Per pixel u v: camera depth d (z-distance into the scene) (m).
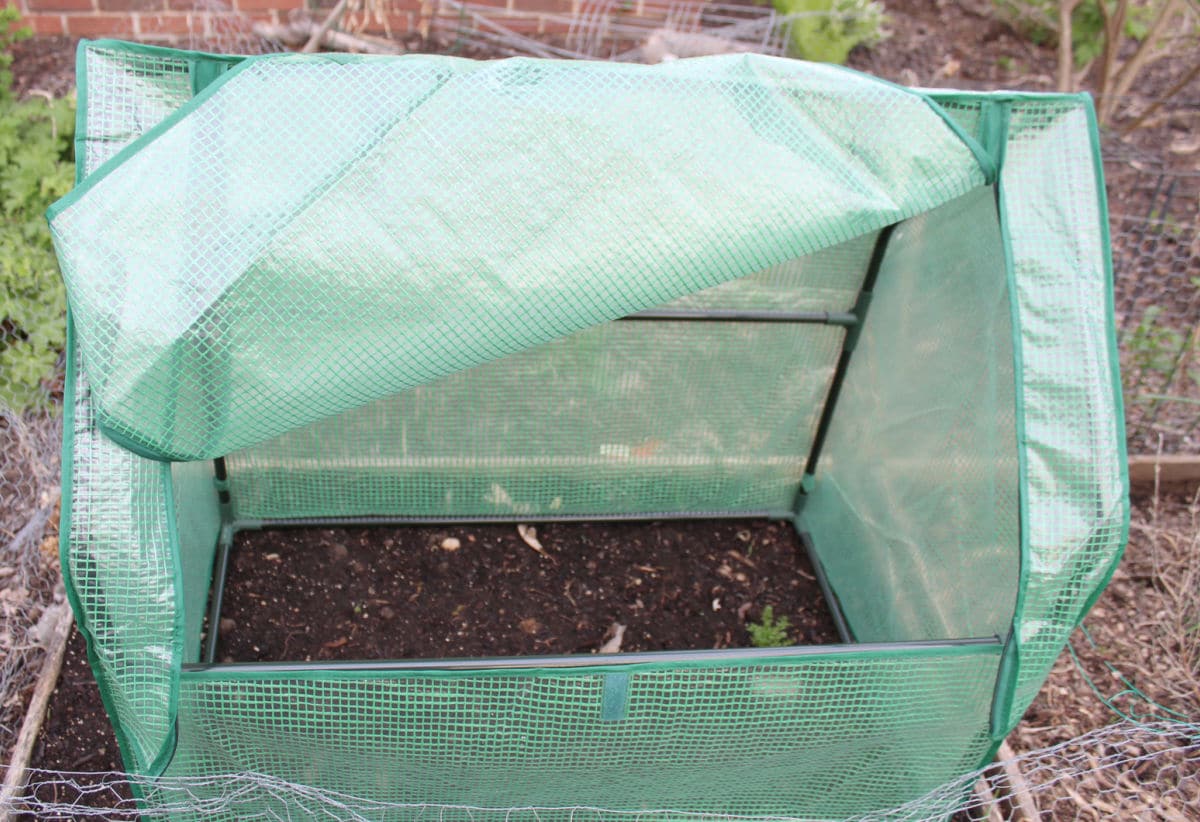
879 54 5.49
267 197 1.60
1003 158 1.96
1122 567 3.28
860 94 1.81
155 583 1.79
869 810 2.44
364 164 1.62
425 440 3.10
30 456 3.12
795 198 1.76
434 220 1.64
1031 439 2.01
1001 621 2.20
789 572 3.32
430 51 5.03
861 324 2.95
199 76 1.81
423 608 3.03
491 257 1.66
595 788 2.26
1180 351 3.68
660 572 3.25
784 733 2.15
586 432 3.17
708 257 1.74
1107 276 1.99
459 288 1.66
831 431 3.23
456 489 3.24
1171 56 5.80
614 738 2.10
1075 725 2.77
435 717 2.01
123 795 2.41
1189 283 4.10
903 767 2.33
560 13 5.18
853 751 2.25
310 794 2.10
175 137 1.59
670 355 3.02
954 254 2.41
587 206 1.69
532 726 2.05
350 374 1.67
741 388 3.13
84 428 1.74
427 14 5.04
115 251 1.55
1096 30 5.43
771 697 2.08
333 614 2.97
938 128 1.85
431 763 2.11
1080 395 1.99
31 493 3.09
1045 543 2.00
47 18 4.70
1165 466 3.53
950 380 2.47
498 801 2.25
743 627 3.10
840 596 3.17
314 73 1.64
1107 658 2.97
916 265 2.62
